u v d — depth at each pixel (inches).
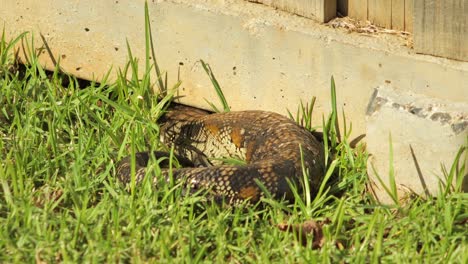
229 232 481.7
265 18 558.6
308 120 560.7
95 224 472.7
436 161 499.5
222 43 572.7
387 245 468.8
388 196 518.6
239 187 502.6
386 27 547.2
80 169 523.8
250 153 559.5
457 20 507.2
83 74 620.7
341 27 549.6
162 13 583.2
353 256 456.8
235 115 572.1
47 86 589.6
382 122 509.7
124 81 588.4
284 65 558.9
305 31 546.9
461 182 492.7
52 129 547.2
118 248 453.7
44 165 533.6
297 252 455.5
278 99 568.1
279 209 495.8
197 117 588.4
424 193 506.9
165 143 584.4
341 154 542.9
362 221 488.1
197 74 587.2
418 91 524.4
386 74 530.6
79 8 606.2
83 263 445.7
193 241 462.6
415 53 523.5
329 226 475.8
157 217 480.1
